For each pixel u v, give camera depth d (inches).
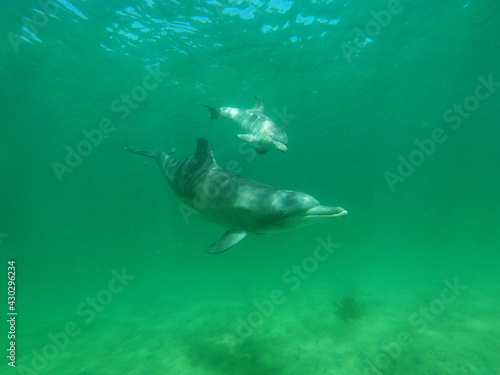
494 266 597.6
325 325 347.3
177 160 242.7
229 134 1022.4
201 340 332.5
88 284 901.8
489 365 239.1
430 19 552.1
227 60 591.2
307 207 151.8
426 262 744.3
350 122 1137.4
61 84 606.5
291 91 772.0
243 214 174.4
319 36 560.1
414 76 797.2
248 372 251.6
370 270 713.0
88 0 410.3
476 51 713.0
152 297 628.7
